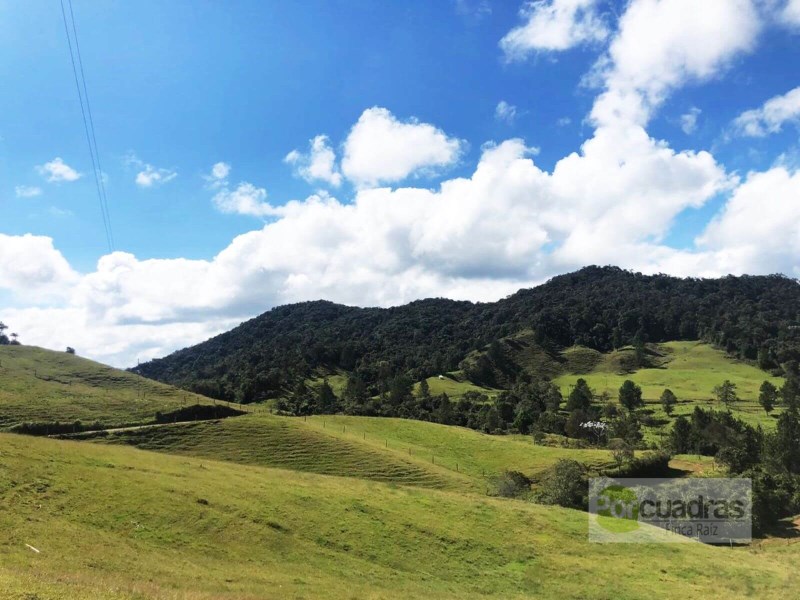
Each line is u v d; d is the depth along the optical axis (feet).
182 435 280.31
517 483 275.59
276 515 128.88
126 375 409.08
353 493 160.45
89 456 145.07
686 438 413.39
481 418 548.31
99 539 96.58
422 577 115.24
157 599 68.95
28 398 307.17
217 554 104.32
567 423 483.10
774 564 161.27
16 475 116.16
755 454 372.99
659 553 149.07
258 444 281.33
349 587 100.37
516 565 129.18
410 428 410.72
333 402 623.77
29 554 81.71
